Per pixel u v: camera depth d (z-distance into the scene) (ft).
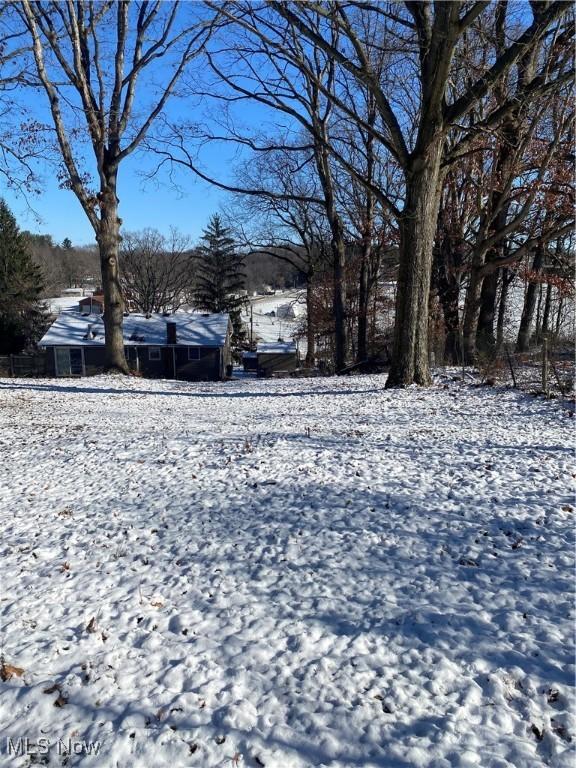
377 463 21.97
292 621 10.95
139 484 20.86
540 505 16.40
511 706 8.43
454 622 10.64
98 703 8.75
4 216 150.82
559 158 53.67
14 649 10.30
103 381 61.93
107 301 68.03
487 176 55.98
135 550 14.84
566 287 62.69
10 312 147.13
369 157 81.25
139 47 60.08
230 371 154.71
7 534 16.44
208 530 15.93
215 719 8.29
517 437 25.59
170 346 127.65
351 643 10.11
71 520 17.44
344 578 12.67
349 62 37.65
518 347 77.25
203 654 9.90
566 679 8.89
